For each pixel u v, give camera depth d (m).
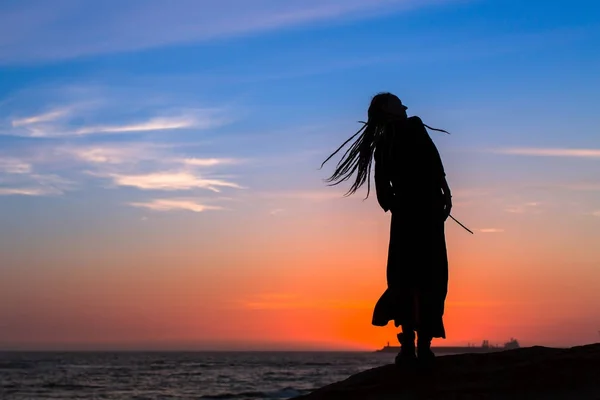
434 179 5.18
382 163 5.30
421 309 5.15
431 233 5.18
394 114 5.38
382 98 5.42
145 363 141.75
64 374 83.19
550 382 4.82
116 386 59.44
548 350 5.50
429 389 4.96
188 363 147.62
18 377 74.25
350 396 5.11
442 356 5.52
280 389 53.81
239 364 140.00
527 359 5.28
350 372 94.06
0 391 53.06
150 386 59.28
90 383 64.06
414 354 5.32
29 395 49.12
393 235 5.33
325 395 5.20
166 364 135.12
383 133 5.33
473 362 5.33
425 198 5.18
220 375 82.88
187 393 49.66
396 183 5.27
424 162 5.18
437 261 5.16
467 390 4.84
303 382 65.44
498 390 4.80
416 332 5.39
